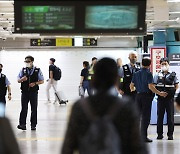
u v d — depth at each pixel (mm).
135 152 5277
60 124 20875
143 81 15133
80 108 5289
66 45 41625
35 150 13852
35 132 18078
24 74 18141
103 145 5152
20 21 10344
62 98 34969
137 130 5254
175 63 20609
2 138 4918
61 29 10352
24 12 10336
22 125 18609
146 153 5379
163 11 15867
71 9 10289
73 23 10312
